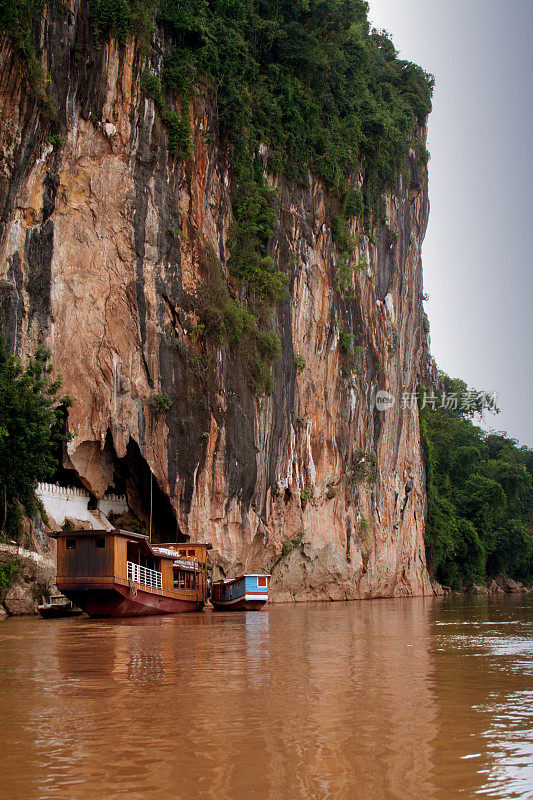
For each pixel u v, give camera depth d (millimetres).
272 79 43281
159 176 33688
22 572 25016
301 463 42969
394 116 58062
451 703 10539
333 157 46562
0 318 27219
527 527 93625
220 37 38281
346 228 49000
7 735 8617
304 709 10016
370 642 18859
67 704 10203
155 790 6887
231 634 20094
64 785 6992
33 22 28766
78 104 30984
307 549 43312
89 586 23656
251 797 6766
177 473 33000
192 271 34750
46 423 26641
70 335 30578
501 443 95875
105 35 31703
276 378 40031
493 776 7367
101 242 31672
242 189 39281
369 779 7254
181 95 34781
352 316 50125
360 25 60219
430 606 41281
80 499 31938
